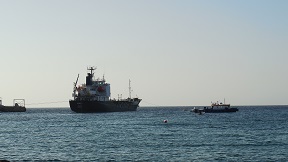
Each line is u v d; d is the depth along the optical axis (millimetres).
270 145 94625
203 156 78875
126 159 75938
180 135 119938
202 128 148625
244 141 102938
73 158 77688
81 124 180500
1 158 78312
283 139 107562
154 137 114375
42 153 84562
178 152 83938
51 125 177750
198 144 96750
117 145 95938
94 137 116250
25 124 189500
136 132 132250
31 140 110438
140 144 97500
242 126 159000
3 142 106062
